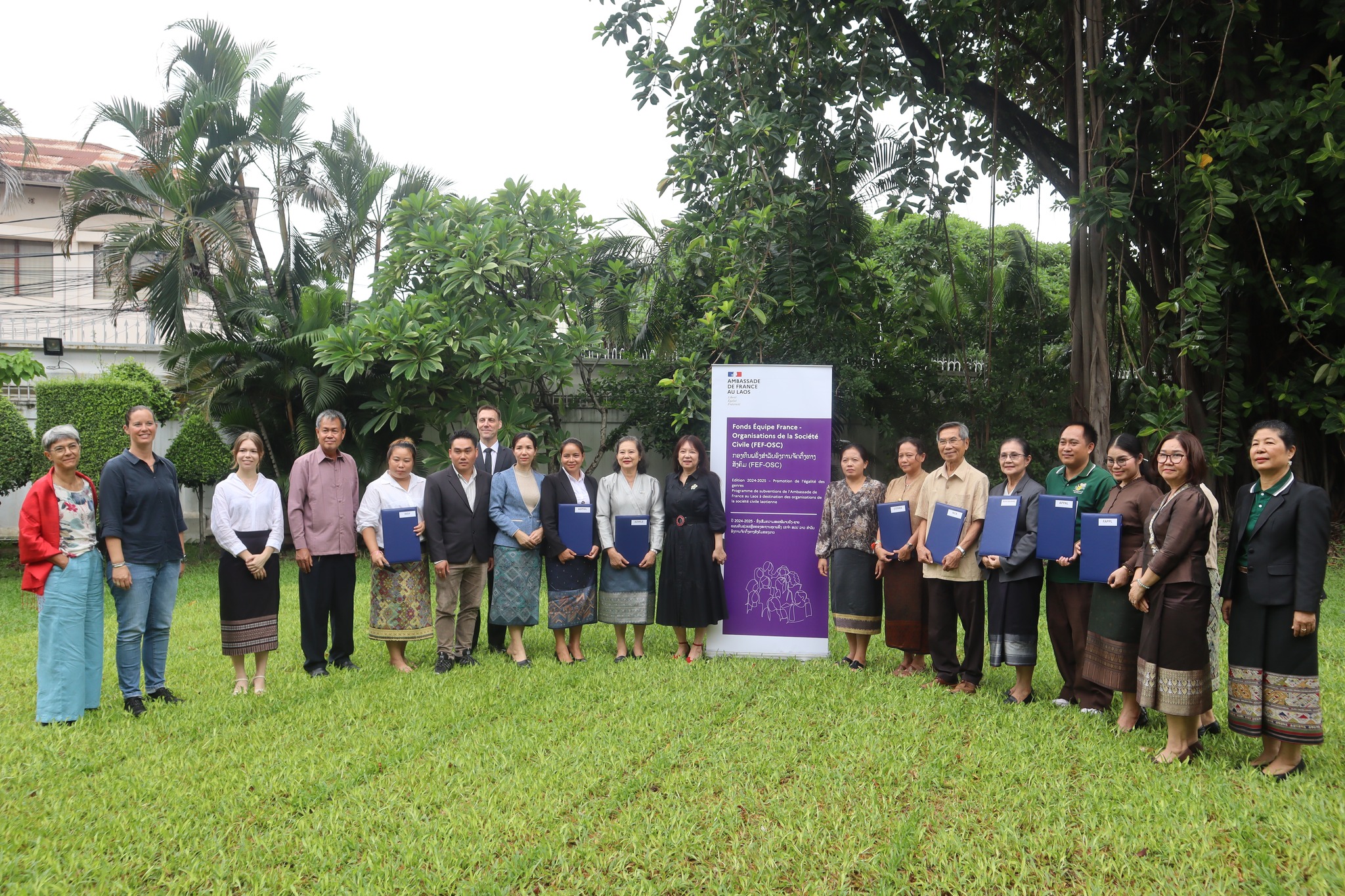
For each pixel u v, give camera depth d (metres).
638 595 6.19
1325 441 10.80
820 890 2.83
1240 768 3.86
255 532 5.23
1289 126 8.06
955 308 13.05
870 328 12.43
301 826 3.28
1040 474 12.84
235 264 11.28
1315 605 3.59
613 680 5.45
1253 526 3.77
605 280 11.28
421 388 11.02
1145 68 9.59
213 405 11.34
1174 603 3.89
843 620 5.88
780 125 8.45
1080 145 8.93
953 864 2.98
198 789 3.65
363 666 5.98
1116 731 4.38
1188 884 2.85
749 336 10.43
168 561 4.99
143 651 5.06
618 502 6.26
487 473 6.15
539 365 10.52
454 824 3.29
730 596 6.31
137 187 11.65
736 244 8.44
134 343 14.69
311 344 11.10
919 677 5.50
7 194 16.42
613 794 3.58
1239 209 9.51
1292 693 3.63
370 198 12.41
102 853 3.09
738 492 6.32
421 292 10.79
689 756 4.10
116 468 4.75
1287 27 9.35
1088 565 4.40
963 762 3.97
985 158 10.41
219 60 12.16
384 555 5.80
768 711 4.83
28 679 5.54
